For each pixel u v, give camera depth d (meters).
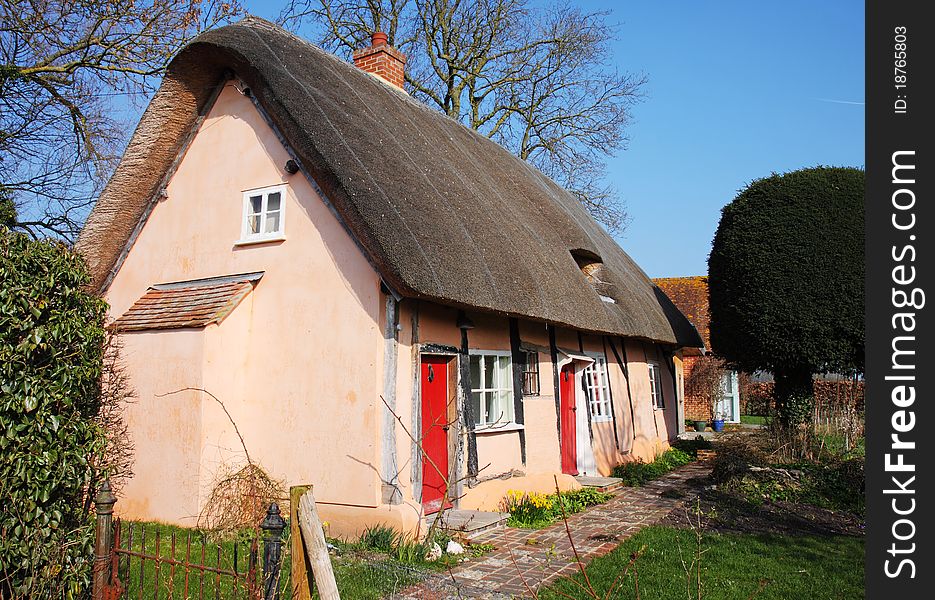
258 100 8.41
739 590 5.75
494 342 9.27
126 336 7.98
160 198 9.11
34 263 4.02
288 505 7.16
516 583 5.92
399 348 7.33
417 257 6.77
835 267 10.24
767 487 9.73
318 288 7.65
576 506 9.37
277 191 8.16
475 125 21.70
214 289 8.16
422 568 6.18
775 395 11.62
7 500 3.77
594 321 10.16
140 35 12.64
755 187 11.07
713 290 11.94
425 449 7.77
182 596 4.83
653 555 6.78
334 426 7.30
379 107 9.77
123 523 7.32
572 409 11.91
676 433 17.72
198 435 7.38
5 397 3.76
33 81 12.58
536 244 10.13
